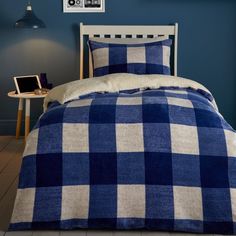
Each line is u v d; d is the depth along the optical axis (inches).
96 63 145.3
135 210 85.7
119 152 87.0
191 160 86.6
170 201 85.4
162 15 158.7
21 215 85.7
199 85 117.7
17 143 155.2
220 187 85.7
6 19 158.7
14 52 161.2
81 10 158.2
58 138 88.4
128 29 157.0
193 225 85.3
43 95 143.3
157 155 86.6
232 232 84.8
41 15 158.7
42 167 86.7
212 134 88.7
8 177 120.6
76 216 86.0
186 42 160.4
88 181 86.3
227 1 157.6
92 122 89.6
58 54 161.6
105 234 85.7
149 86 114.2
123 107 92.4
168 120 89.4
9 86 163.5
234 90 164.1
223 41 160.4
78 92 104.6
